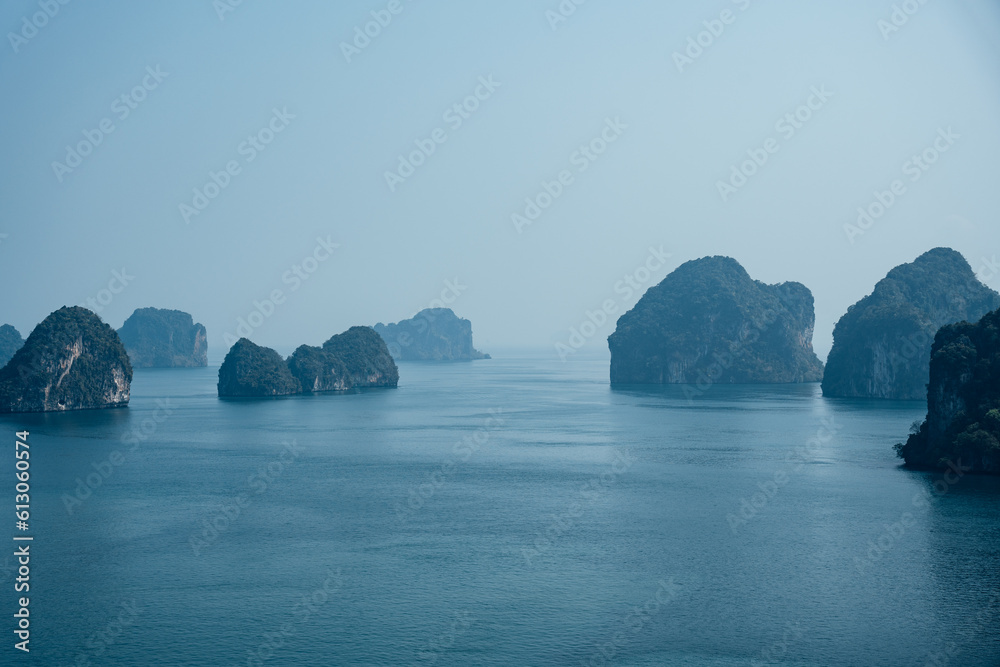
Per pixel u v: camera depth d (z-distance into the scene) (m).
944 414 132.25
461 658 63.00
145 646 65.44
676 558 86.44
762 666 61.53
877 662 62.00
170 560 86.56
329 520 103.44
